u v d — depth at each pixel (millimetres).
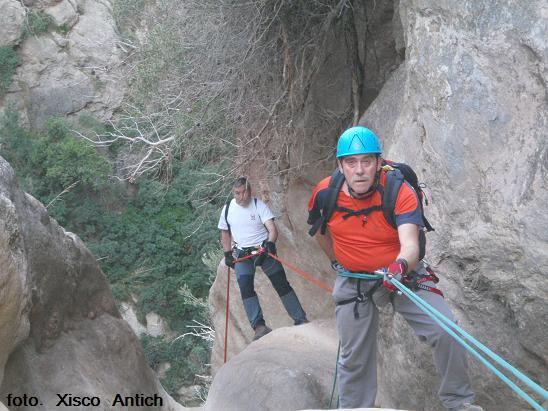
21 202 5398
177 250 26641
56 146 26672
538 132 4812
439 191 5422
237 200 8367
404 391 5750
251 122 9906
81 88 28172
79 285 6129
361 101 9203
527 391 4883
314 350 7473
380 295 4293
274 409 6148
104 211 27078
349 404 4621
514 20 5051
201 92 10211
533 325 4719
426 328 4125
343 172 4027
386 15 8664
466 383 4188
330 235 4453
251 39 9211
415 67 5836
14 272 4578
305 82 9312
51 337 5578
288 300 8562
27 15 28719
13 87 28391
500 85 5113
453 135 5359
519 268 4750
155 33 12023
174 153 11781
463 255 5129
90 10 28719
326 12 8992
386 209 4004
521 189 4809
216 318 11531
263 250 8305
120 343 6480
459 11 5434
